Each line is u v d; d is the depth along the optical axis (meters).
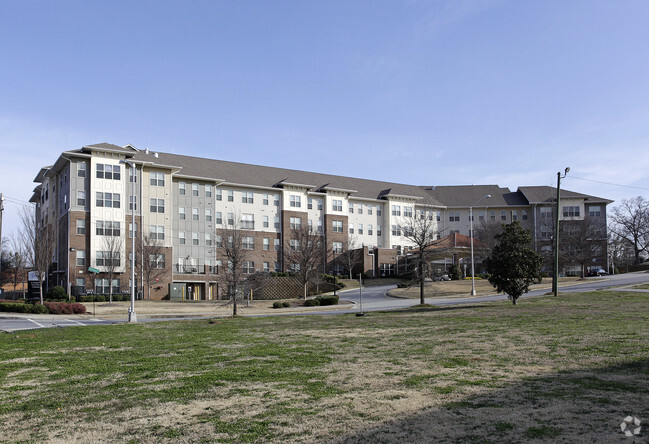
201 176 63.28
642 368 10.59
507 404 8.21
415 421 7.50
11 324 28.62
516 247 30.06
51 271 56.44
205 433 7.43
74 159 54.47
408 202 80.94
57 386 11.08
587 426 6.92
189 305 47.50
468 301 40.78
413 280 38.91
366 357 13.27
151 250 54.84
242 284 39.72
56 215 58.88
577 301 30.61
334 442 6.80
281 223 69.69
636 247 95.81
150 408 8.95
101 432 7.73
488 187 89.12
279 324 23.50
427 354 13.39
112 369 12.75
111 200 55.47
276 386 10.22
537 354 12.70
